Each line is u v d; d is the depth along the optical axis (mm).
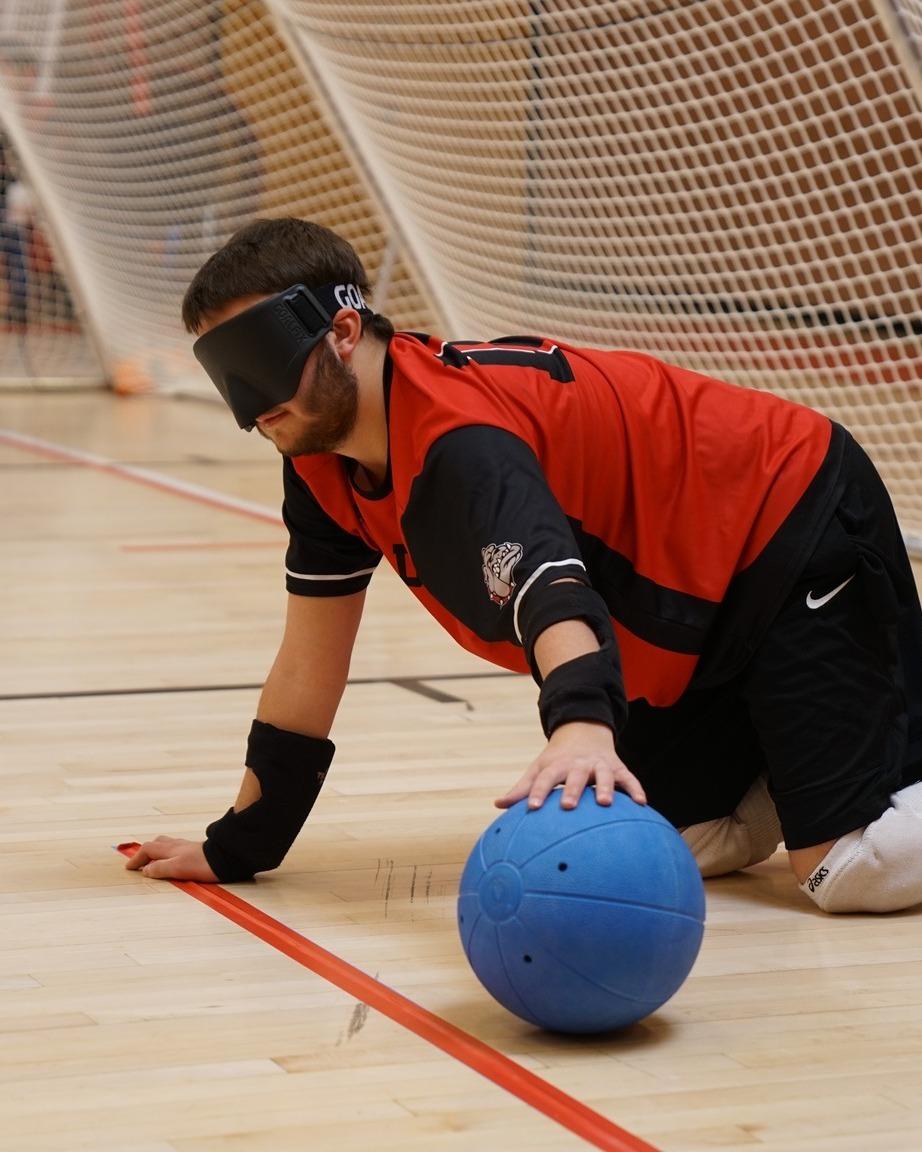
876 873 4758
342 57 15359
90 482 16031
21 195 24469
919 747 4938
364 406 4156
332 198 17250
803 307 12156
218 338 4035
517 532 3807
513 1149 3264
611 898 3604
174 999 4113
